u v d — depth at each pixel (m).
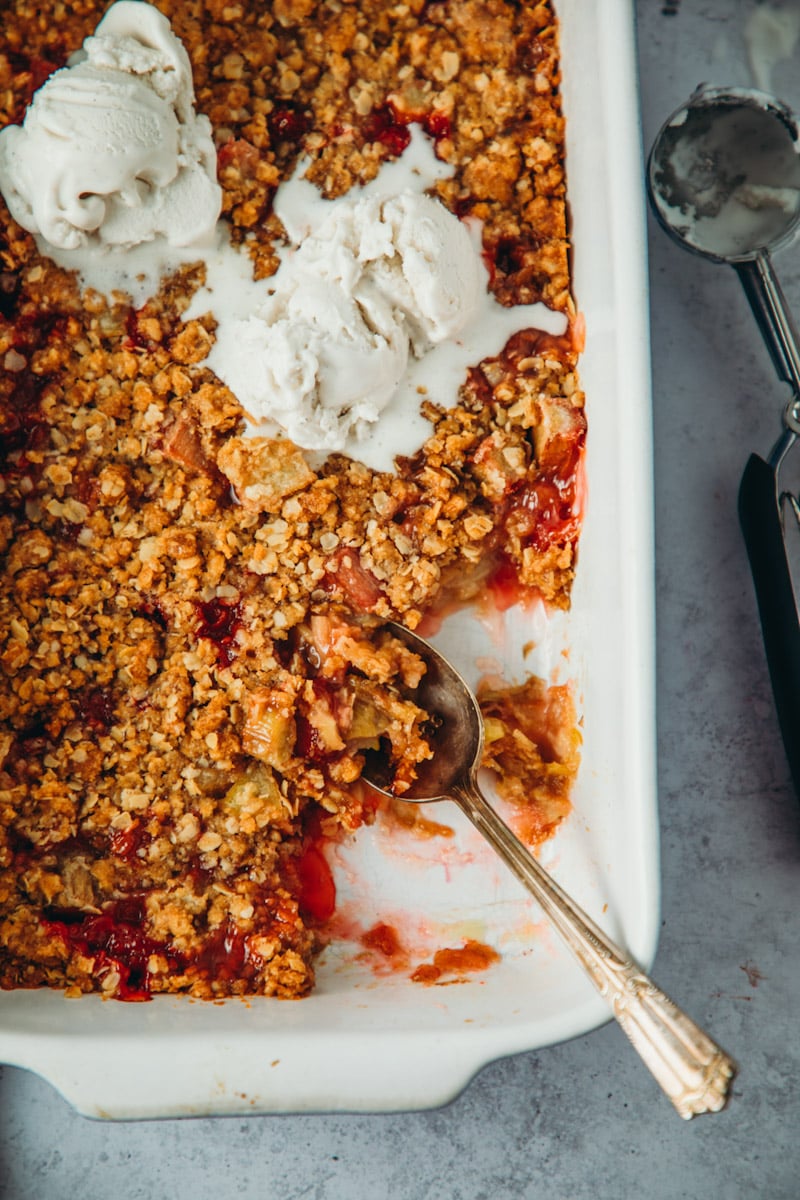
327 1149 0.54
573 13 0.52
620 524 0.49
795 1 0.58
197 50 0.53
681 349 0.58
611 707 0.50
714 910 0.56
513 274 0.53
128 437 0.52
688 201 0.55
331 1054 0.47
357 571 0.52
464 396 0.53
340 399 0.51
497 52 0.54
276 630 0.52
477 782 0.53
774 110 0.55
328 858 0.54
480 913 0.54
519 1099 0.55
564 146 0.53
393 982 0.52
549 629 0.55
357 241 0.51
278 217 0.53
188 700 0.51
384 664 0.51
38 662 0.51
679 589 0.57
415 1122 0.55
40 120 0.49
